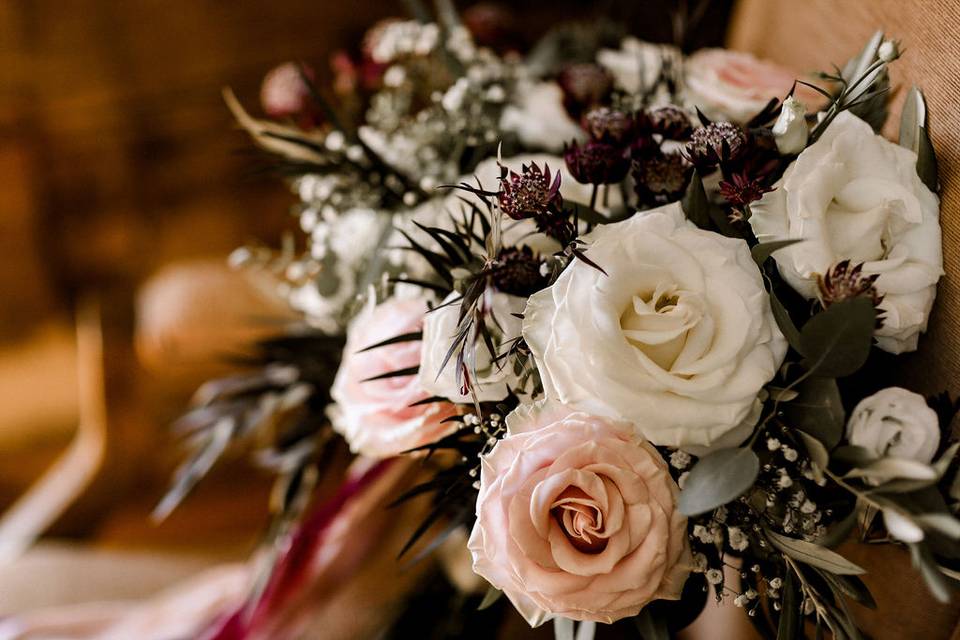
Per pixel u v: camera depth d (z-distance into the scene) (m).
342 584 0.71
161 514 0.68
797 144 0.48
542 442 0.46
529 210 0.48
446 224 0.58
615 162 0.51
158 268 1.40
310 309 0.70
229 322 0.92
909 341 0.48
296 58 1.36
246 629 0.69
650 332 0.44
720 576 0.47
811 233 0.46
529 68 0.79
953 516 0.45
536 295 0.47
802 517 0.47
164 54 1.30
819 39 0.64
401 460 0.68
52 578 0.92
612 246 0.46
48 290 1.35
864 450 0.44
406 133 0.71
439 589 0.71
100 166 1.33
